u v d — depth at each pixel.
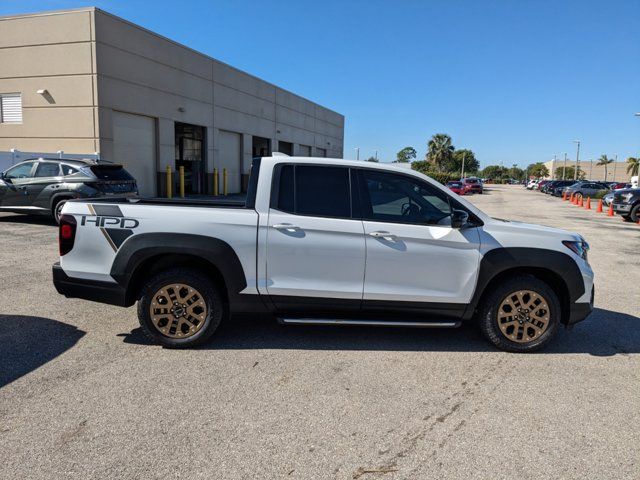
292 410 3.42
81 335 4.80
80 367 4.04
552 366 4.37
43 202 11.97
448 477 2.72
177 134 26.06
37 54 18.48
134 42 20.05
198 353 4.41
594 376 4.17
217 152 27.17
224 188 27.77
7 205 12.38
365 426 3.24
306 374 4.03
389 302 4.52
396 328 5.29
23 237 10.53
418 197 4.62
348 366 4.23
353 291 4.48
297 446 2.98
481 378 4.07
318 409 3.45
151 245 4.30
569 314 4.70
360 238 4.42
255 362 4.24
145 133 21.50
